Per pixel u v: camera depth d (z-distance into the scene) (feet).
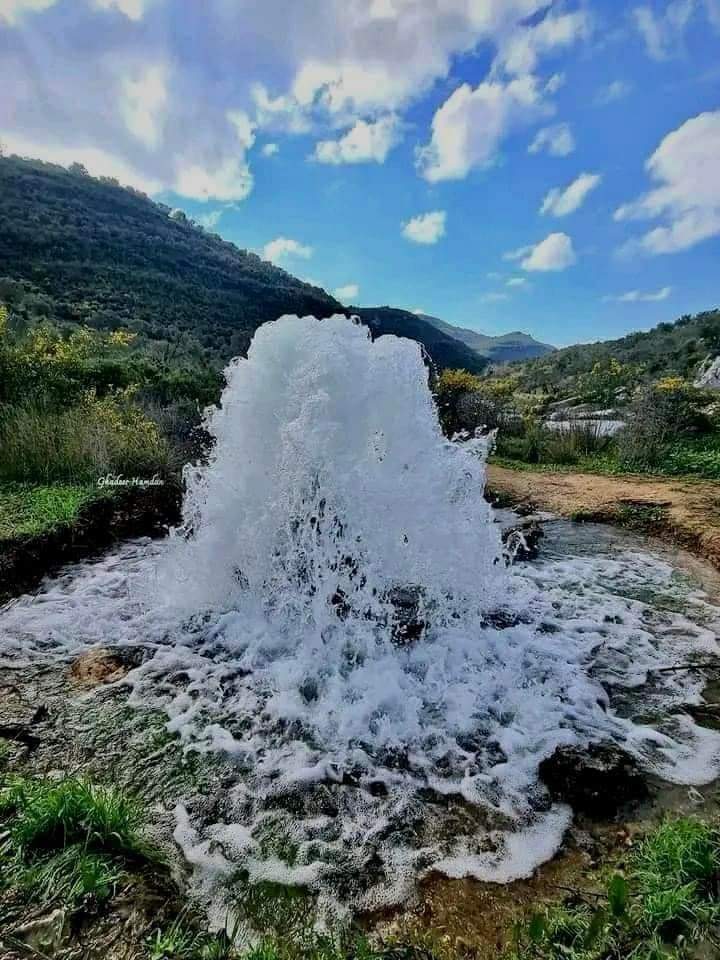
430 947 5.45
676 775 7.82
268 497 12.42
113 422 22.09
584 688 9.77
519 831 6.91
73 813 6.16
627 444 28.48
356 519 11.84
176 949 5.07
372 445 12.42
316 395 11.80
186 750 8.17
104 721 8.68
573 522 19.45
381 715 9.05
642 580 14.65
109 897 5.52
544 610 12.84
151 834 6.73
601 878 6.19
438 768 8.00
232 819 7.03
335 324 12.89
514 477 25.27
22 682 9.56
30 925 5.17
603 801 7.24
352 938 5.58
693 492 21.30
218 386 32.73
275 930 5.67
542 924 5.41
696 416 31.45
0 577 12.55
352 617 11.43
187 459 22.15
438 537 12.32
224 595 12.41
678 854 5.84
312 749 8.31
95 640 11.03
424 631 11.20
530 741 8.48
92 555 15.21
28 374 22.99
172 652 10.63
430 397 13.65
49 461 18.69
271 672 10.00
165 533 17.38
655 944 5.10
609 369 65.10
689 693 9.80
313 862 6.46
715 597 13.66
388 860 6.50
